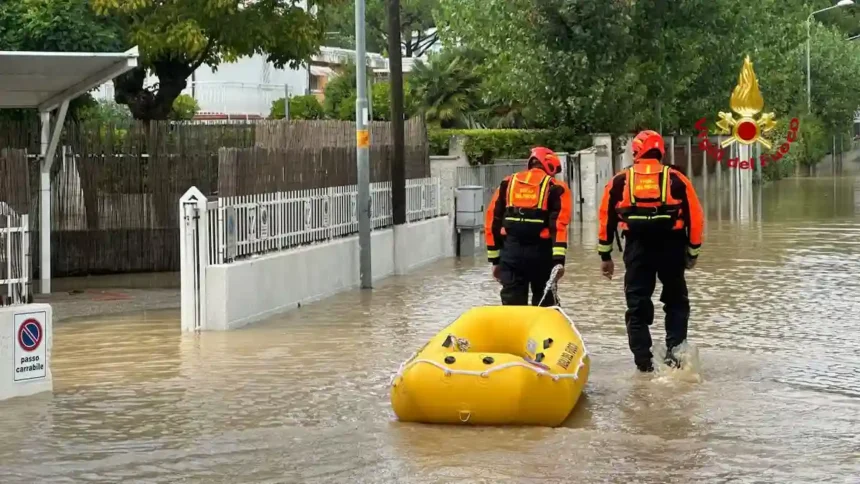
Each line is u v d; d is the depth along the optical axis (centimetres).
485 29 3406
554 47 3328
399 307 1477
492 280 1767
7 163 959
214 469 743
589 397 934
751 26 4197
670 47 3759
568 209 1045
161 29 2152
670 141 4319
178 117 3225
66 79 1535
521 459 752
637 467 732
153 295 1642
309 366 1079
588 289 1620
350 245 1683
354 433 827
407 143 2031
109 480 722
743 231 2616
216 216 1323
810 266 1873
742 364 1063
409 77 3947
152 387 997
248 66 4981
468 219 2200
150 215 1912
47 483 716
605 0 3266
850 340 1187
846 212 3250
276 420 870
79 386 1006
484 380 829
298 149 1548
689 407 895
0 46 1923
